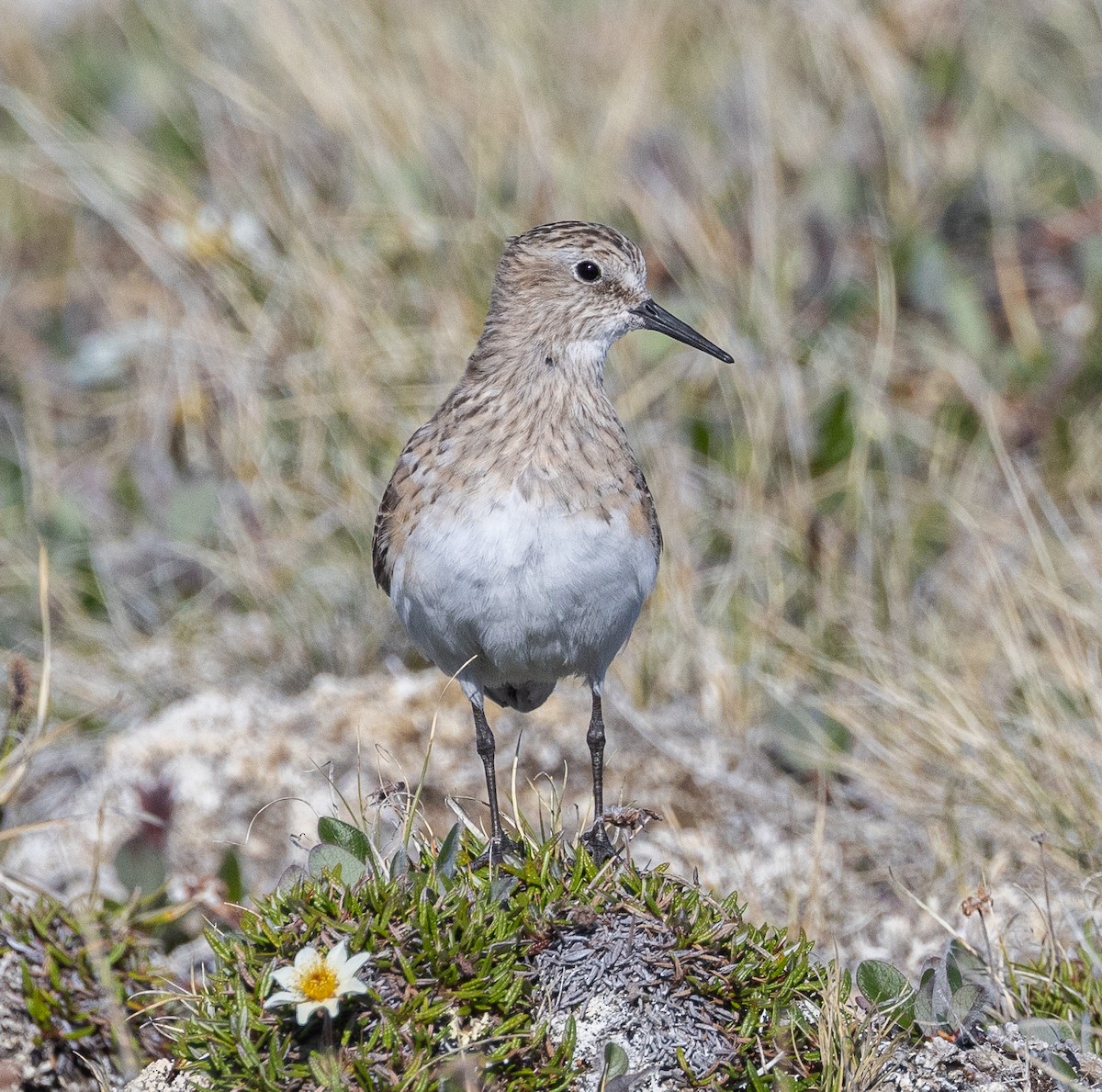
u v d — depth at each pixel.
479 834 7.66
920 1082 6.87
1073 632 10.10
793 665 11.20
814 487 12.41
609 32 16.02
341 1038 6.57
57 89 16.33
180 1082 6.80
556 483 8.15
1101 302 13.37
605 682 11.20
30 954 7.73
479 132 14.52
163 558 12.92
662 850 9.69
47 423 13.83
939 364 13.19
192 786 10.40
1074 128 14.36
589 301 8.78
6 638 12.46
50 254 15.21
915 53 15.52
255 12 15.52
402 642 12.02
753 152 14.30
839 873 9.48
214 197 14.88
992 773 9.75
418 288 13.75
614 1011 6.68
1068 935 8.59
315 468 13.09
